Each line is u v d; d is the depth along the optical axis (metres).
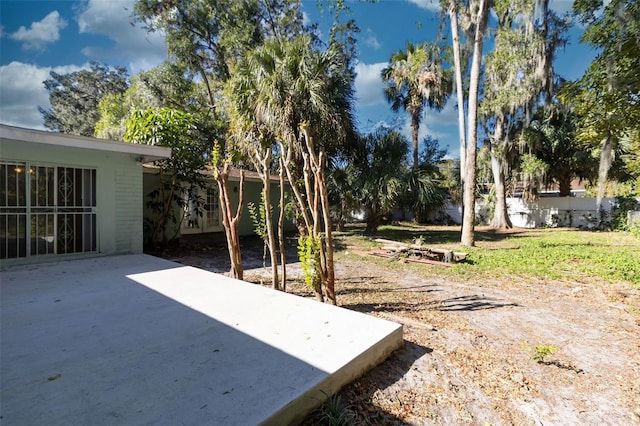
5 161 5.22
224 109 15.37
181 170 8.23
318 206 3.84
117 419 1.57
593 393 2.32
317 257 3.70
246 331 2.70
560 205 15.66
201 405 1.69
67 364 2.11
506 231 14.29
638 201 13.19
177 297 3.64
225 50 15.48
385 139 11.98
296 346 2.42
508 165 15.26
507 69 12.46
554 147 13.95
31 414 1.60
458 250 8.72
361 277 5.89
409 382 2.34
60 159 5.78
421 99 16.50
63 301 3.46
